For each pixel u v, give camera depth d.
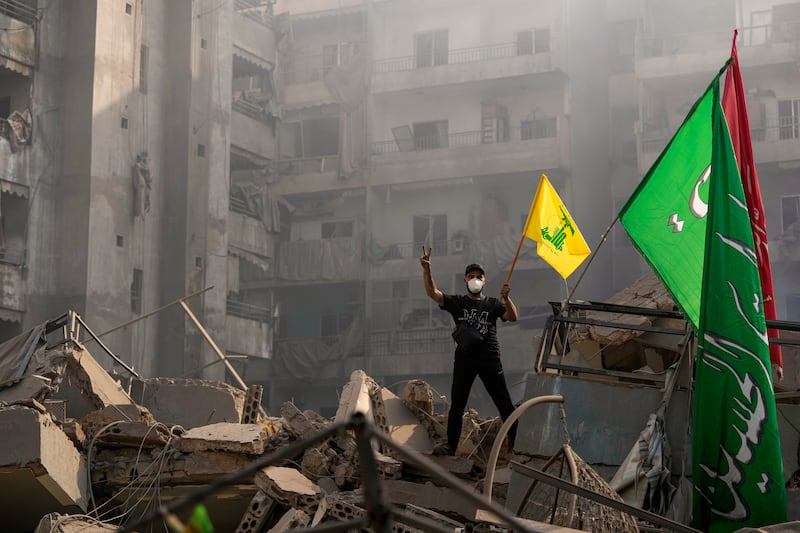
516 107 45.12
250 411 11.50
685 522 8.64
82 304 35.41
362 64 46.41
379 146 46.47
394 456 10.34
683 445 9.03
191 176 39.62
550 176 43.34
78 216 35.97
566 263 9.98
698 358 8.44
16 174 35.41
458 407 10.04
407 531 8.49
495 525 6.79
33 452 9.92
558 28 43.88
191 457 10.62
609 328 10.77
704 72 41.25
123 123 37.88
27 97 36.19
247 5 46.31
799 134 40.03
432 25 46.66
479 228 44.53
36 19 36.50
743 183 9.59
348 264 44.88
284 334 46.09
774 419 8.22
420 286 44.47
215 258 40.22
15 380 12.49
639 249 9.39
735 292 8.47
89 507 10.81
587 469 7.76
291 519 8.95
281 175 46.28
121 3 38.28
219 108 41.22
